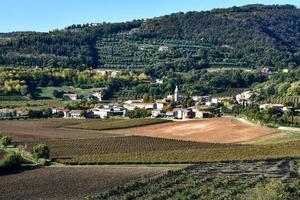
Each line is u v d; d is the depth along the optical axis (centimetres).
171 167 13412
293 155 15062
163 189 9975
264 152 15638
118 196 9400
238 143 18325
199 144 18375
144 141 19750
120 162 14288
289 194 8456
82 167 13488
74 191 9931
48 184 10719
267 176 11275
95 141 19825
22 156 14925
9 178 11525
